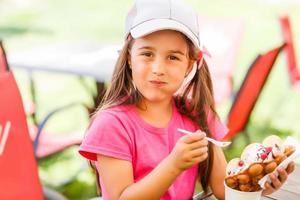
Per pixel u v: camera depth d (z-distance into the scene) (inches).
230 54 121.5
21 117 56.0
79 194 98.6
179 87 50.2
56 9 272.1
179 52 48.1
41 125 82.0
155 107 51.8
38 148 83.1
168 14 48.9
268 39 218.4
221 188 53.7
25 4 279.0
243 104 90.3
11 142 55.3
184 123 53.9
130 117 50.3
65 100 152.1
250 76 86.5
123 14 266.1
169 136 52.1
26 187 56.3
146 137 50.3
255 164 43.6
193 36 48.7
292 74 122.5
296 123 140.4
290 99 156.8
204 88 54.8
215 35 127.2
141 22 48.6
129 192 46.4
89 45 110.9
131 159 49.6
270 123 139.4
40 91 157.9
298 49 185.6
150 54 48.1
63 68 94.2
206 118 54.9
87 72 91.6
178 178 51.6
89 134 49.3
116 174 48.4
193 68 52.0
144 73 48.1
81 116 140.2
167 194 50.6
